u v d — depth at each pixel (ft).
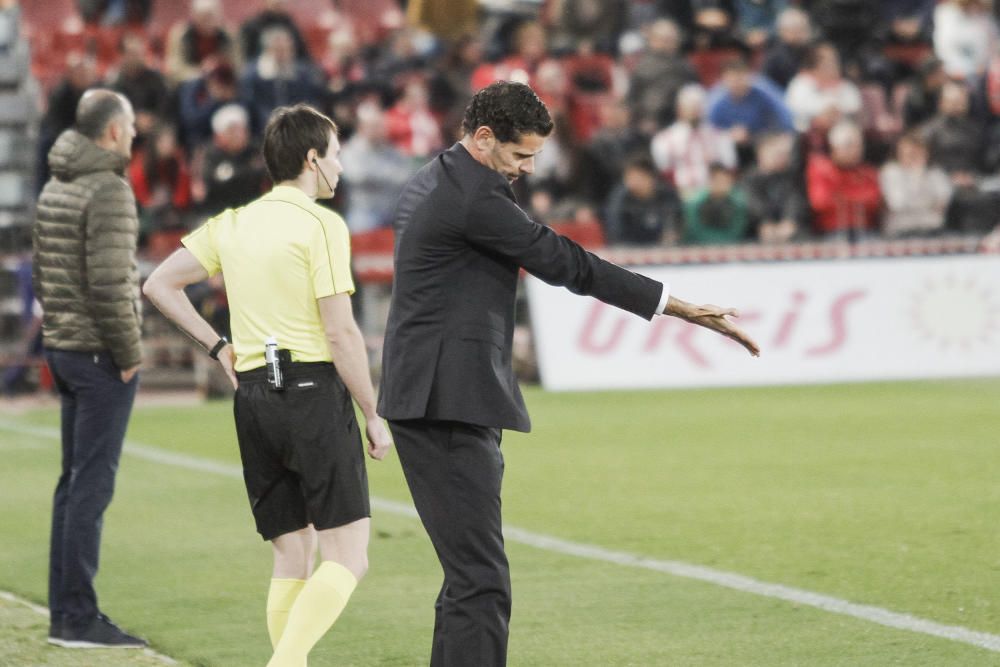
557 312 187.01
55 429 154.40
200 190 184.85
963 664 65.21
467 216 53.52
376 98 213.46
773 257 195.11
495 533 54.75
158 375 185.88
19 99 220.43
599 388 186.19
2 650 70.59
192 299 167.12
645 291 54.39
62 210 70.85
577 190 205.57
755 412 161.58
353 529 57.98
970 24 249.55
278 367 56.90
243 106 198.18
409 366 54.29
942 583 80.89
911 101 225.97
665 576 84.28
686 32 240.32
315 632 56.13
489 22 248.52
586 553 90.99
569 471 123.44
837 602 77.10
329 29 251.39
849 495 109.29
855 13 238.27
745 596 79.00
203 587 83.71
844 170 201.87
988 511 101.96
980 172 220.64
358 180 195.62
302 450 57.11
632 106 218.38
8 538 98.84
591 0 237.66
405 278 54.80
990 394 175.11
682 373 188.03
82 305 71.15
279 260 57.06
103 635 71.46
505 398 54.29
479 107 54.29
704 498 109.50
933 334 193.36
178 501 111.34
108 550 94.22
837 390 181.68
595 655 68.23
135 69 198.90
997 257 195.00
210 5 215.10
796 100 224.33
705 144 208.54
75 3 254.68
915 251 195.93
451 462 54.44
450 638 54.19
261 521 59.67
